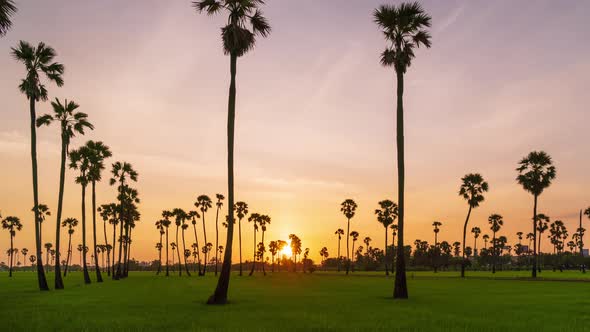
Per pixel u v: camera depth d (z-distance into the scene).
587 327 17.84
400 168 33.00
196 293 38.50
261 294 36.88
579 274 90.19
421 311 23.22
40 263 43.28
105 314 21.92
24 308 25.20
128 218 95.06
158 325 18.00
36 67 42.19
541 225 146.38
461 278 73.94
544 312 23.08
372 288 46.66
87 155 60.59
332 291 41.28
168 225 111.94
